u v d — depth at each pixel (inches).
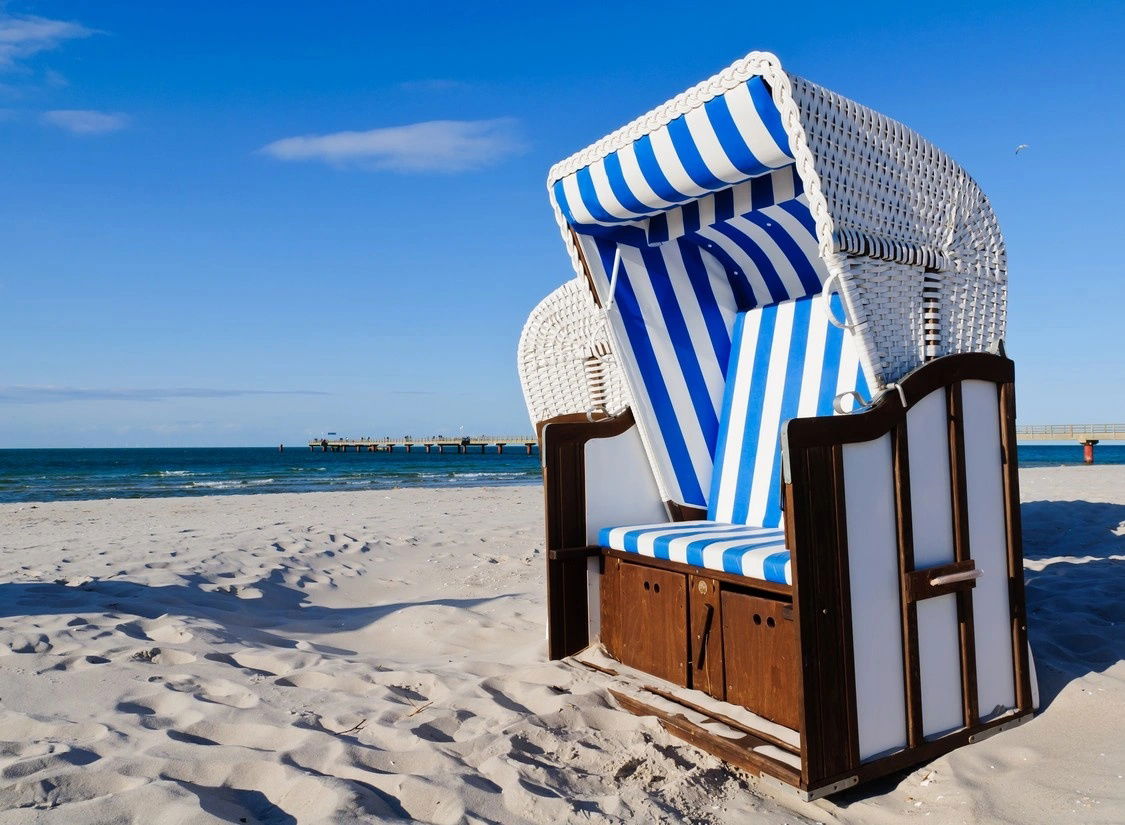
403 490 769.6
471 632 163.5
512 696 118.6
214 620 165.3
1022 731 102.0
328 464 1967.3
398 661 142.3
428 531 308.8
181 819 77.3
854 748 87.5
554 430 135.9
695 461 147.8
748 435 143.4
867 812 85.2
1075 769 89.6
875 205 96.0
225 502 599.5
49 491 918.4
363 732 103.9
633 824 80.3
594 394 155.6
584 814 81.7
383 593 210.2
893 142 99.2
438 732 104.9
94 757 92.9
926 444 98.4
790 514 85.4
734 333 154.6
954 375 101.4
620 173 117.2
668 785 89.2
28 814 78.4
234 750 94.3
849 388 128.0
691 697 111.3
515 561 244.8
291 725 103.7
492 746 98.0
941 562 98.7
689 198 117.1
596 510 140.0
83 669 126.0
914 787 89.3
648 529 130.3
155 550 251.3
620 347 138.1
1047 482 510.3
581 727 106.3
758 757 89.7
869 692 90.1
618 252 138.9
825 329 136.3
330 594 206.4
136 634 151.5
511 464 1915.6
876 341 96.0
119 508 533.0
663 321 145.7
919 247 99.6
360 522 364.8
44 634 143.5
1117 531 255.8
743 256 147.1
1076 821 78.0
